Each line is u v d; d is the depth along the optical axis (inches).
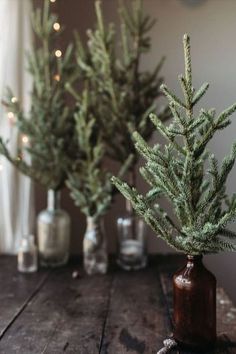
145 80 47.5
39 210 54.1
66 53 51.8
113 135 46.8
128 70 47.0
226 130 52.7
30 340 29.0
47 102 46.6
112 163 54.7
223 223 25.4
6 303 36.2
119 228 47.9
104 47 44.8
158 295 38.1
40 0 52.8
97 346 28.1
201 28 53.6
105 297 37.7
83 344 28.4
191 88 26.0
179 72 53.9
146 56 54.4
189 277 27.6
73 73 48.7
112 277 43.9
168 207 52.3
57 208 48.4
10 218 50.5
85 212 45.1
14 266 47.5
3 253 51.6
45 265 47.9
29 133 46.3
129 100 46.3
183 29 53.9
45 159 46.4
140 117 46.8
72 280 42.8
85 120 44.6
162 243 54.8
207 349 27.5
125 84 47.0
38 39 52.7
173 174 26.5
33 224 51.5
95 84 47.4
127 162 44.1
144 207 27.2
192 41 53.7
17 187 50.5
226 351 27.4
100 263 45.3
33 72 47.1
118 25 54.8
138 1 47.6
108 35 45.1
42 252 47.7
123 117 45.9
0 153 45.0
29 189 50.6
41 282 42.1
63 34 55.7
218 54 53.4
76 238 56.4
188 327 27.5
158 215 29.7
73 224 56.4
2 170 49.7
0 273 45.1
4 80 48.6
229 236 26.6
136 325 31.5
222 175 26.6
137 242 47.2
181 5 53.8
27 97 50.0
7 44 48.5
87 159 45.8
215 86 53.4
